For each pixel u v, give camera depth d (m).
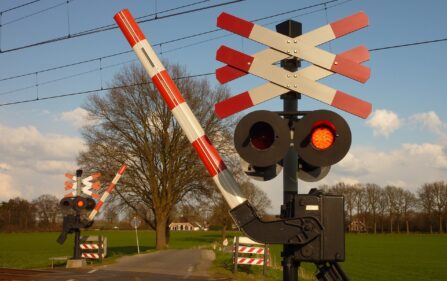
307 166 4.15
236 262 16.23
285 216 4.05
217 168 4.25
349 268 33.34
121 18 4.55
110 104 35.09
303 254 3.75
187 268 17.94
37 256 31.44
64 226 17.67
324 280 4.22
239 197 4.18
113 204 34.62
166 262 21.03
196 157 35.72
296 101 4.27
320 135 3.84
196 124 4.36
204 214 38.09
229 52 4.31
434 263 37.88
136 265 18.94
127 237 77.06
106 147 34.31
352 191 106.50
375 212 106.88
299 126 3.86
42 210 96.81
